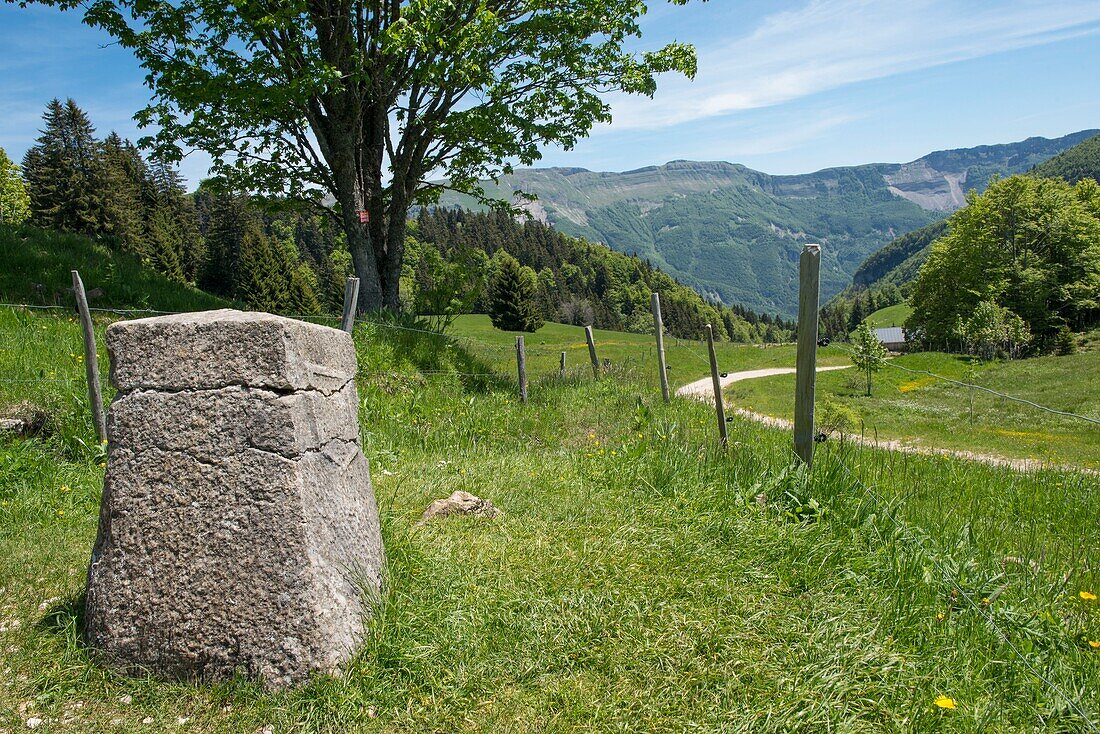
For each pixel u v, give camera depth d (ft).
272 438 10.21
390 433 26.71
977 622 11.63
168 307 44.83
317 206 60.13
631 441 24.04
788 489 17.22
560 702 10.19
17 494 18.39
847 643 11.14
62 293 39.91
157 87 50.60
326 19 47.11
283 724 9.59
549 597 12.62
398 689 10.27
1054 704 9.77
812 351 17.35
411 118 54.60
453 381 39.29
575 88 54.80
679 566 13.96
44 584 13.23
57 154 211.00
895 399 90.58
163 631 10.31
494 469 21.36
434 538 14.94
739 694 10.21
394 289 57.52
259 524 10.20
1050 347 173.78
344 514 11.44
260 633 10.12
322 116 53.62
